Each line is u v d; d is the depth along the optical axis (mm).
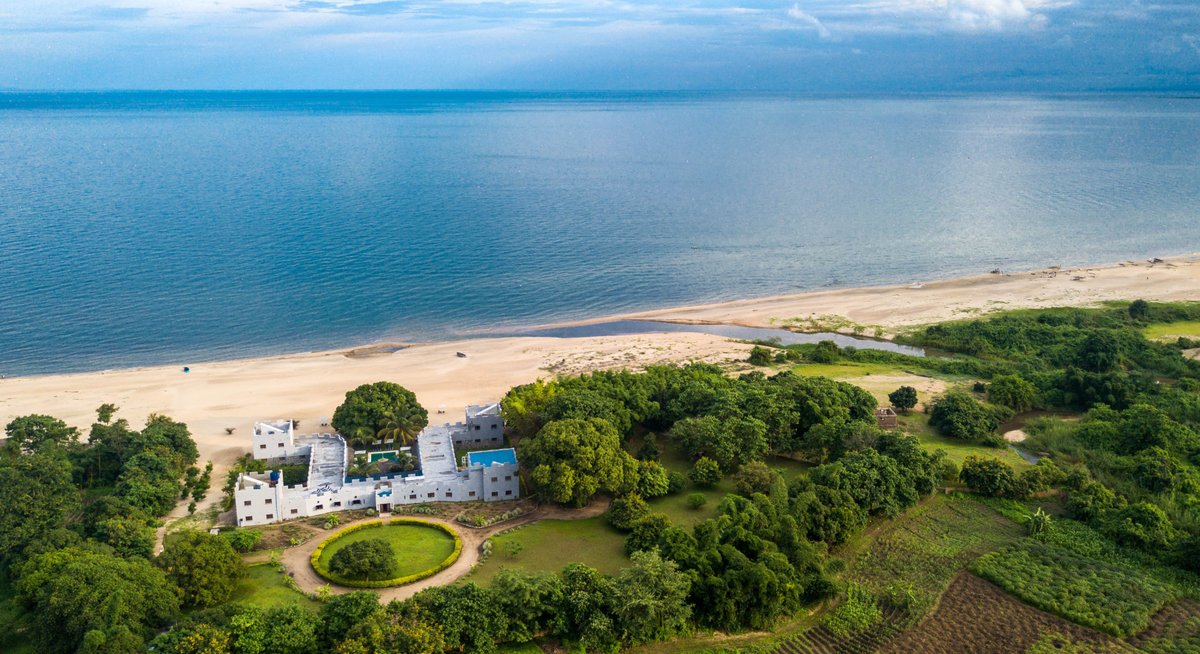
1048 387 195125
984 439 171125
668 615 110500
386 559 122125
